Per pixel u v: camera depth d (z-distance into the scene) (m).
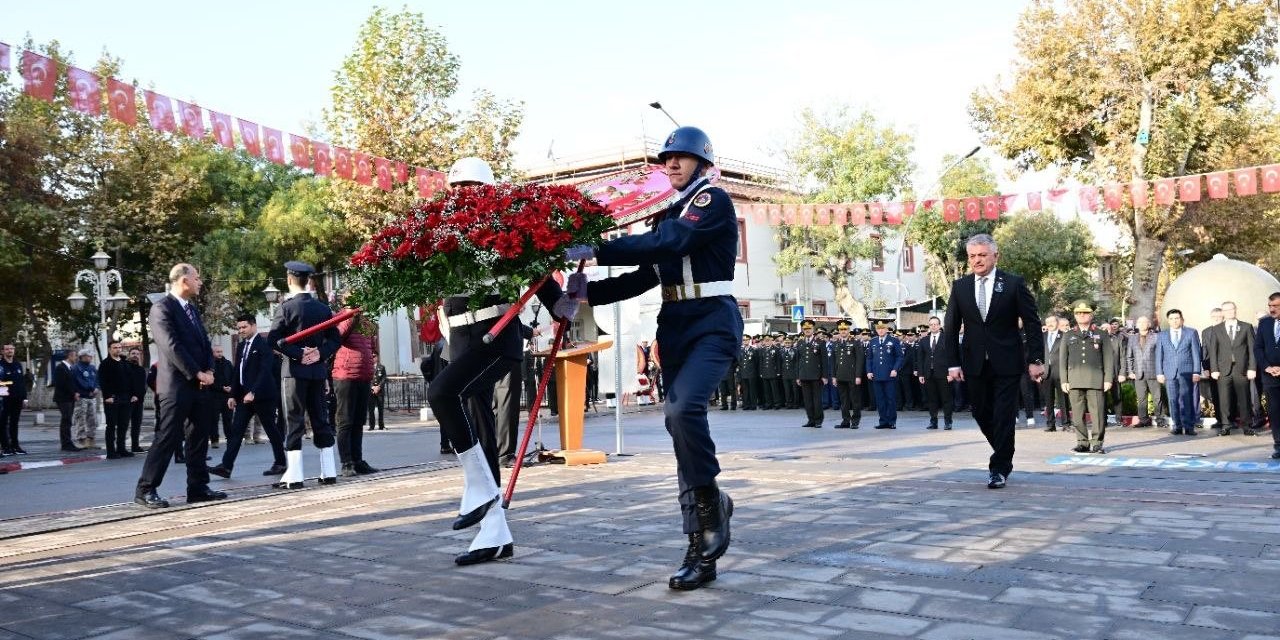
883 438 14.23
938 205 17.36
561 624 4.02
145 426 27.09
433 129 24.44
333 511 7.52
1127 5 27.36
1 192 29.31
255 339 11.23
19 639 4.07
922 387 22.53
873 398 23.28
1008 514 6.32
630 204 5.49
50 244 31.69
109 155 32.00
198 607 4.53
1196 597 4.20
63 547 6.34
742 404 25.31
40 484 11.80
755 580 4.66
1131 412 16.38
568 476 9.27
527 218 4.71
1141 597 4.21
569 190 4.91
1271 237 33.28
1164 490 7.44
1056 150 29.47
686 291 4.77
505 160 25.31
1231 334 13.91
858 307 36.62
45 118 30.95
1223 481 8.04
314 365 9.45
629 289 5.16
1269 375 10.87
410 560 5.43
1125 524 5.89
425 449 14.64
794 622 3.94
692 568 4.56
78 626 4.25
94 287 33.16
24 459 16.81
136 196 32.91
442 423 5.34
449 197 5.03
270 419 11.30
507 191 4.93
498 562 5.28
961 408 21.30
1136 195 16.09
